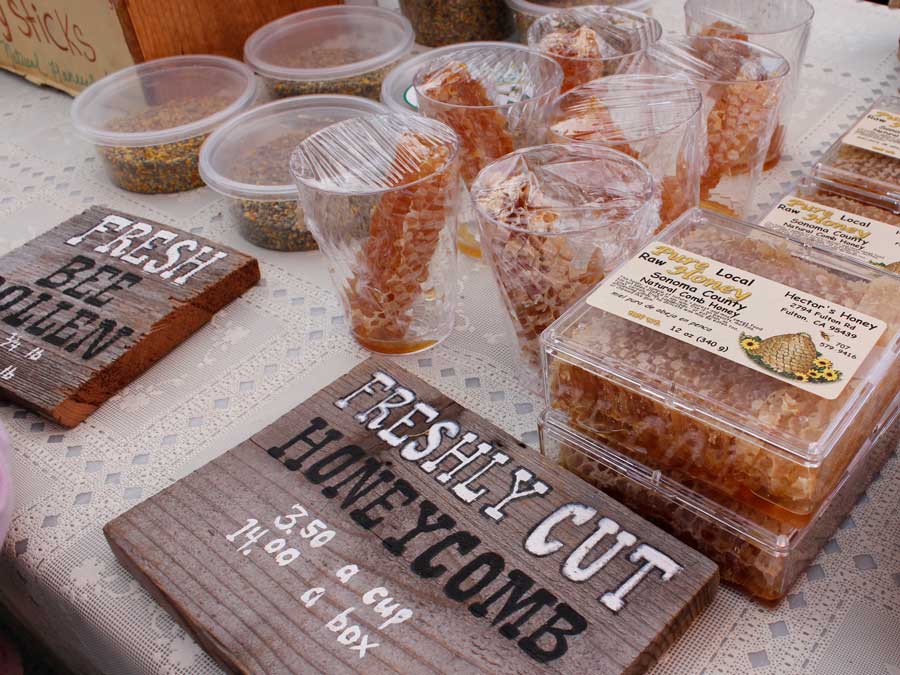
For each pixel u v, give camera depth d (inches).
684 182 25.9
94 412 25.9
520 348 24.6
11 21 43.4
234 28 40.9
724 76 28.8
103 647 20.9
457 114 27.3
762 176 32.4
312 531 19.9
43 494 23.4
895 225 24.3
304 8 43.5
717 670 17.8
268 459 21.9
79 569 21.3
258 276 30.2
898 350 18.3
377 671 16.9
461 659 17.0
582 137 25.6
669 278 20.6
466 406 24.8
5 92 45.9
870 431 19.2
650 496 19.9
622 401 19.0
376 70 38.0
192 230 33.5
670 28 42.9
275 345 27.7
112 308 27.8
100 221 31.9
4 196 36.9
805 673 17.6
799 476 16.8
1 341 26.9
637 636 17.1
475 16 41.4
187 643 19.4
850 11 43.0
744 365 18.1
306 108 35.4
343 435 22.4
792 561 18.1
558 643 17.1
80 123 35.8
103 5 37.3
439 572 18.7
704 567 18.2
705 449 18.1
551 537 19.2
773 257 21.0
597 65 30.5
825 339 18.3
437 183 23.7
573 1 37.9
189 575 19.2
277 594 18.6
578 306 20.5
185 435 24.8
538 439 23.4
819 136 34.4
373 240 24.2
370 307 25.7
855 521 20.5
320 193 23.5
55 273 29.5
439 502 20.3
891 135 27.2
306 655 17.4
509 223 22.5
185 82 38.7
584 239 22.0
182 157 35.1
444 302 26.5
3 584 24.3
